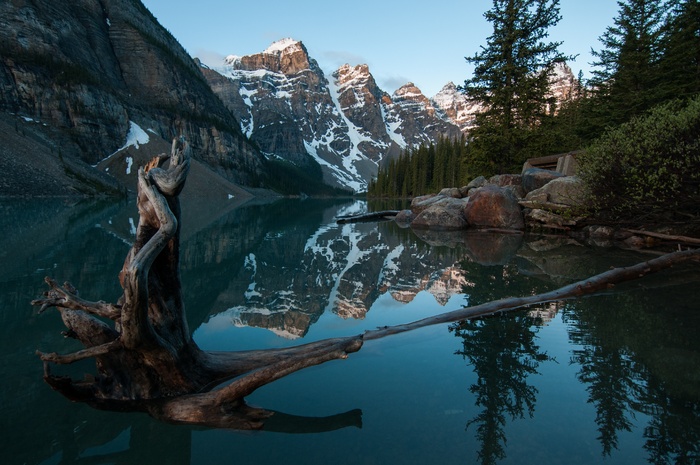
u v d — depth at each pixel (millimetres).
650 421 2438
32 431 2465
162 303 2932
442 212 17781
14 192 41344
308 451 2205
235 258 10531
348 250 12250
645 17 23219
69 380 2688
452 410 2645
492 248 11133
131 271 2518
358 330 4660
